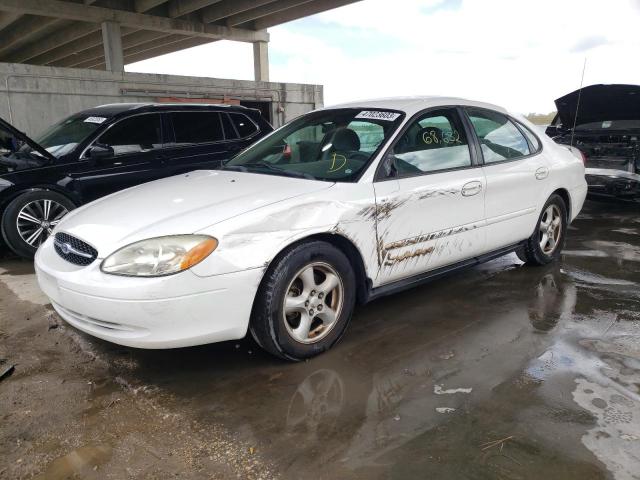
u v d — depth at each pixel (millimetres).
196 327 2553
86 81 11898
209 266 2506
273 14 19922
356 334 3291
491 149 3939
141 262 2498
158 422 2385
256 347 3123
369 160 3197
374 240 3096
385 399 2541
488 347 3082
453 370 2814
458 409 2443
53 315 3684
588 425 2303
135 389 2678
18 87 10875
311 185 3023
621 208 7684
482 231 3791
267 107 16078
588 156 7418
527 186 4133
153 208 2881
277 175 3328
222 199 2877
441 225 3465
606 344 3102
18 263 5207
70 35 20797
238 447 2193
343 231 2939
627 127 7254
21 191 5102
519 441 2199
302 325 2883
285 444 2205
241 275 2578
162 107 6141
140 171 5820
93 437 2277
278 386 2680
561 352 3002
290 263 2740
